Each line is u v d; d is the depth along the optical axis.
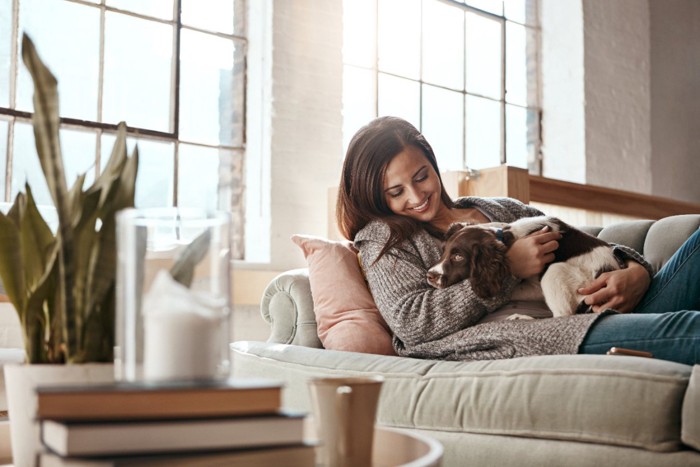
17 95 2.93
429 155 2.03
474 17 4.58
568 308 1.73
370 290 2.01
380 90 4.02
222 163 3.45
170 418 0.64
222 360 0.71
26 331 0.95
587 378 1.23
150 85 3.27
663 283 1.82
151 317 0.70
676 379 1.16
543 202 3.43
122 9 3.21
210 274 0.72
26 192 1.00
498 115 4.67
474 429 1.36
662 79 5.37
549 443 1.26
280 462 0.66
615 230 2.37
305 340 2.03
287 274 2.13
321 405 0.75
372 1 4.02
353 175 2.00
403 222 1.91
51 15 3.02
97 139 3.10
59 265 0.94
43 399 0.62
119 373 0.74
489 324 1.68
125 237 0.72
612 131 4.98
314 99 3.55
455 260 1.77
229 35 3.51
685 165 5.47
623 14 5.14
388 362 1.57
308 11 3.57
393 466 0.84
